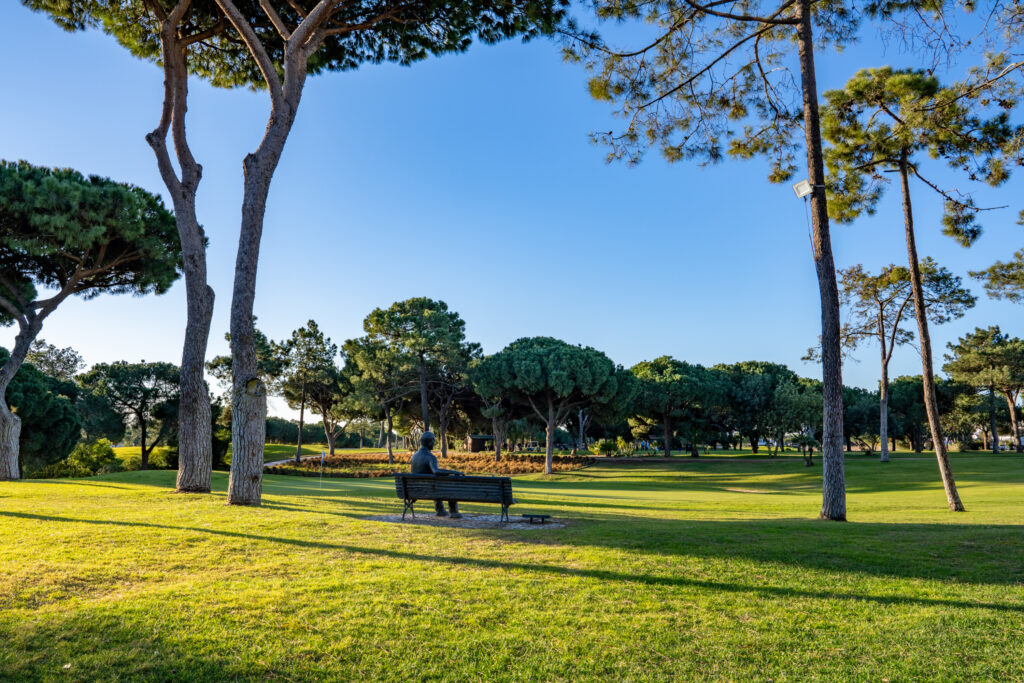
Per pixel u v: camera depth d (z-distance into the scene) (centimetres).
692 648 450
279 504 1223
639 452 7569
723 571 634
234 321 1211
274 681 395
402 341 5059
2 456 1958
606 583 589
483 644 451
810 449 4506
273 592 548
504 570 631
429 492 988
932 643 457
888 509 1658
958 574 628
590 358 4294
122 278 2253
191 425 1516
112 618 478
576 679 405
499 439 5253
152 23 1709
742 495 2578
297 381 5412
